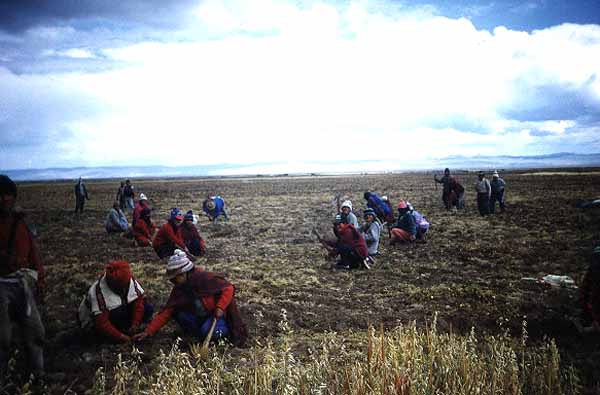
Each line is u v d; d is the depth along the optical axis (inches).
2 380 186.1
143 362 224.1
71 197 1943.9
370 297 359.3
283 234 731.4
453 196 976.3
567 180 2209.6
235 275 442.3
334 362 193.2
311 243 639.1
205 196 1813.5
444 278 420.5
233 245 633.6
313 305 336.2
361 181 3038.9
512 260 491.5
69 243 651.5
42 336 200.7
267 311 312.3
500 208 948.6
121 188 1101.1
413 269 460.8
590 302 263.7
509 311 307.9
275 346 243.9
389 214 655.1
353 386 162.6
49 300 350.6
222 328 243.3
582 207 943.7
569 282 381.1
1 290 185.3
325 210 1115.3
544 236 633.0
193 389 161.8
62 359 229.9
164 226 501.4
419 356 181.0
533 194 1393.9
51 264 504.4
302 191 2018.9
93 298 243.4
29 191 2625.5
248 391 169.6
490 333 269.9
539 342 253.1
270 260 520.7
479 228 724.0
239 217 1002.7
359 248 468.8
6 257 191.3
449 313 310.3
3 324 183.8
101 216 1055.0
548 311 304.8
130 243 645.3
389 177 3806.6
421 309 321.7
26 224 202.8
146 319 271.1
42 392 192.7
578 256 498.3
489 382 171.0
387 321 295.9
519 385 171.2
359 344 242.2
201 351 219.6
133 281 250.5
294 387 160.4
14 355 223.0
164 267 473.4
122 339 242.1
